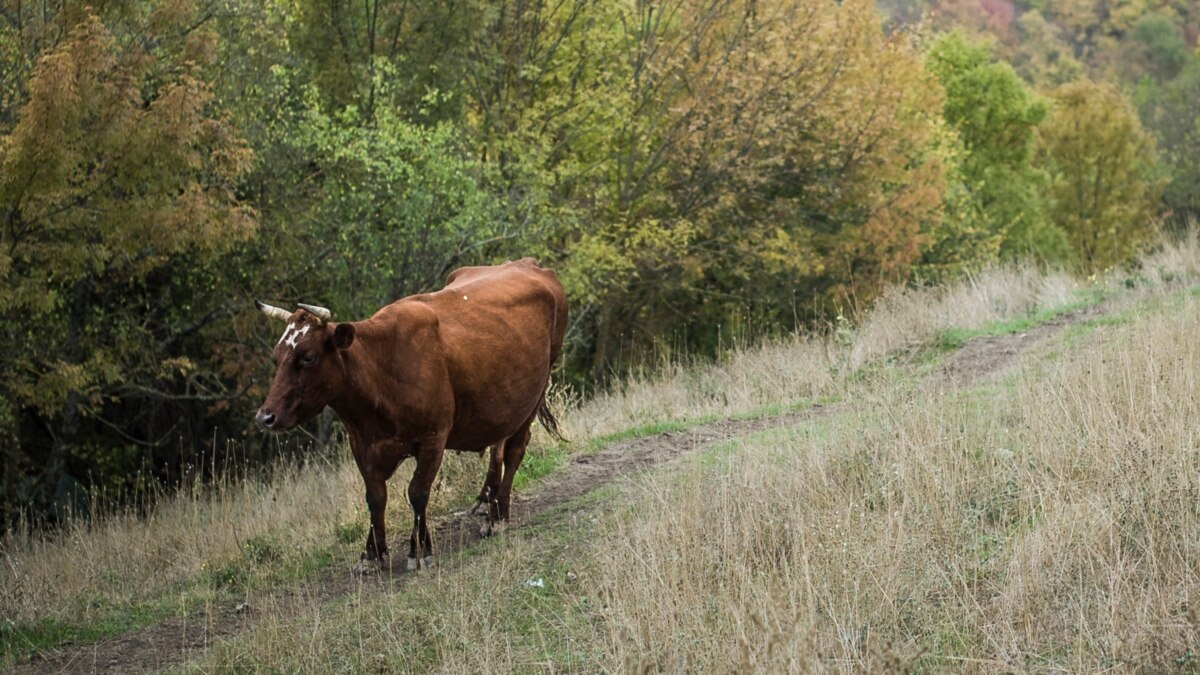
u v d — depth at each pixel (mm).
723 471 8516
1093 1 76688
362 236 16172
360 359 7953
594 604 6852
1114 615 5574
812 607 5820
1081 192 42906
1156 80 73750
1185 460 6980
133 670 7465
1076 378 8625
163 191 13344
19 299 12672
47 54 11891
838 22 23438
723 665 5680
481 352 8547
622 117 22203
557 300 9664
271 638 7121
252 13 16594
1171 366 8555
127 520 11773
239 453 19562
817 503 7512
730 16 23703
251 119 16141
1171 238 16312
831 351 13133
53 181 11977
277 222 16625
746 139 22938
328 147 15992
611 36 23000
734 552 6922
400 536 9273
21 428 18766
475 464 10039
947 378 11359
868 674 5309
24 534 11219
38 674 7582
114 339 16609
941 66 37562
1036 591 6023
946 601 6199
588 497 9297
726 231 24562
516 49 22531
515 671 6418
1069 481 7043
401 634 7055
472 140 19625
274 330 17594
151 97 14609
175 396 17109
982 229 31328
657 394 12914
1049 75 68312
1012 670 5430
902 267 25906
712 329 26844
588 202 22734
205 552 9727
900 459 7586
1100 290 14742
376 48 19391
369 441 8273
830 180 24422
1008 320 14023
